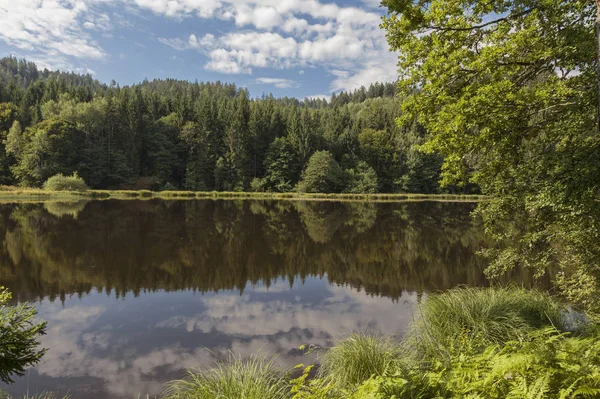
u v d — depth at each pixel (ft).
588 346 8.69
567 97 15.20
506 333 16.69
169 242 55.98
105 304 28.66
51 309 27.37
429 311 19.63
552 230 17.88
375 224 83.20
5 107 218.38
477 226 79.92
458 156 17.63
